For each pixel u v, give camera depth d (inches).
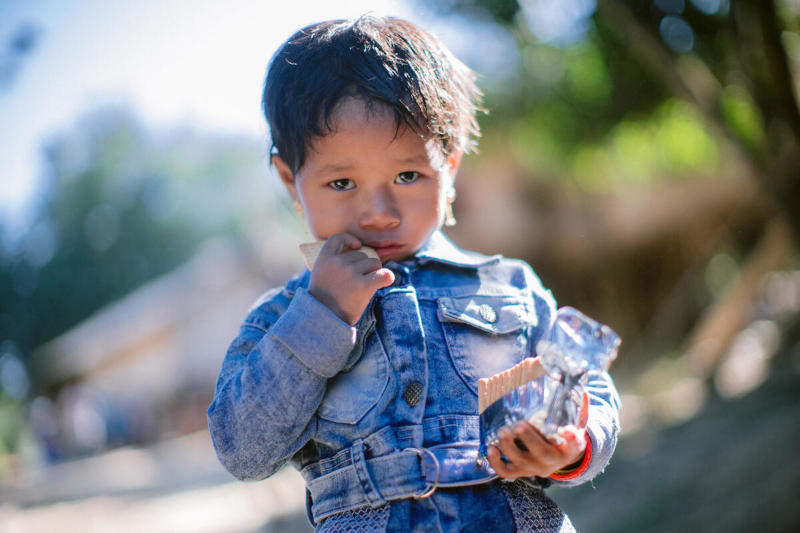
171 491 497.7
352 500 56.4
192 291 900.6
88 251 1488.7
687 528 192.9
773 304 442.9
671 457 249.4
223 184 1553.9
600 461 59.7
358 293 56.2
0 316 1428.4
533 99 278.2
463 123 65.7
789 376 293.1
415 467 55.4
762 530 178.2
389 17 65.0
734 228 545.3
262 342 57.8
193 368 913.5
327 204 59.8
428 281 62.2
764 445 225.8
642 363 550.3
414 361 58.1
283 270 877.2
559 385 50.3
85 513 448.8
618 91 270.7
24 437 1012.5
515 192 598.2
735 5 191.8
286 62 61.8
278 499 371.6
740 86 216.7
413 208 59.8
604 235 604.1
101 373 951.0
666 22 212.4
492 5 235.9
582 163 329.1
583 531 209.8
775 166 205.6
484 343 60.5
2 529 414.6
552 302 66.2
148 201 1530.5
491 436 52.3
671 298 580.1
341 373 58.9
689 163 337.7
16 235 1476.4
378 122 57.5
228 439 57.7
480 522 55.4
